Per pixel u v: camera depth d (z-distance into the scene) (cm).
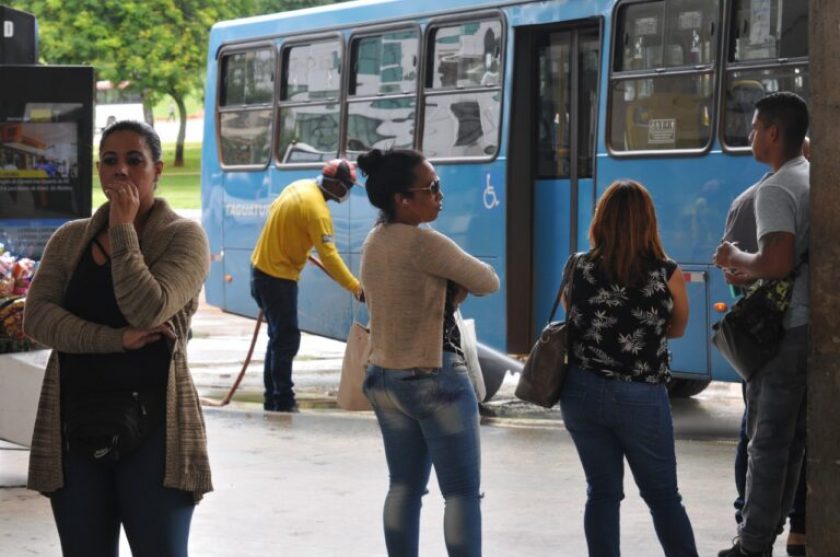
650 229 870
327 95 2236
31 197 1452
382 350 864
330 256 1733
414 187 863
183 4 6569
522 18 1905
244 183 2394
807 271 927
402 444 883
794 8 1586
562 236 1888
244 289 2398
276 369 1784
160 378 682
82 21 6281
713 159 1661
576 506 1210
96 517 685
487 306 1955
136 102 7606
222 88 2452
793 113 932
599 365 868
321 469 1384
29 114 1441
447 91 2022
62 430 685
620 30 1777
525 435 1597
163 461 679
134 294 662
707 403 1927
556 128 1895
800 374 931
